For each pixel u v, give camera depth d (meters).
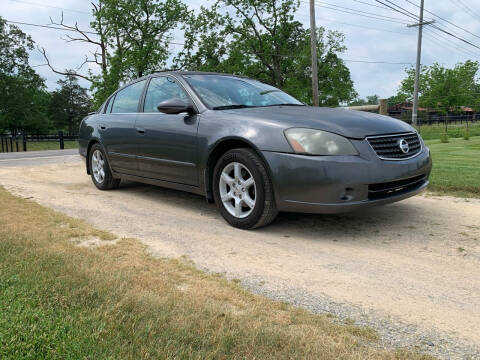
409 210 4.28
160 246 3.12
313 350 1.62
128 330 1.67
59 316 1.77
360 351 1.68
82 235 3.30
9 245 2.74
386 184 3.30
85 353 1.50
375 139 3.31
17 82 54.66
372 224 3.77
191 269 2.59
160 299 2.01
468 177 5.79
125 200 4.92
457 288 2.38
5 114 54.41
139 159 4.66
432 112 57.44
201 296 2.14
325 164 3.11
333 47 39.28
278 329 1.78
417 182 3.67
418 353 1.71
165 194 5.29
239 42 35.62
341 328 1.88
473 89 62.69
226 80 4.62
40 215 3.88
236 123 3.62
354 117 3.57
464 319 2.02
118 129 4.97
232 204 3.79
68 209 4.34
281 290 2.34
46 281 2.12
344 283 2.45
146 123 4.52
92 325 1.70
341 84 39.12
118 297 1.98
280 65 37.41
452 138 18.47
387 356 1.64
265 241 3.29
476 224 3.73
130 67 30.55
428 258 2.89
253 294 2.25
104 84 30.12
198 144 3.86
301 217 4.04
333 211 3.15
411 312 2.09
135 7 30.98
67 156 11.86
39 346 1.54
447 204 4.54
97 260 2.58
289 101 4.57
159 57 31.38
